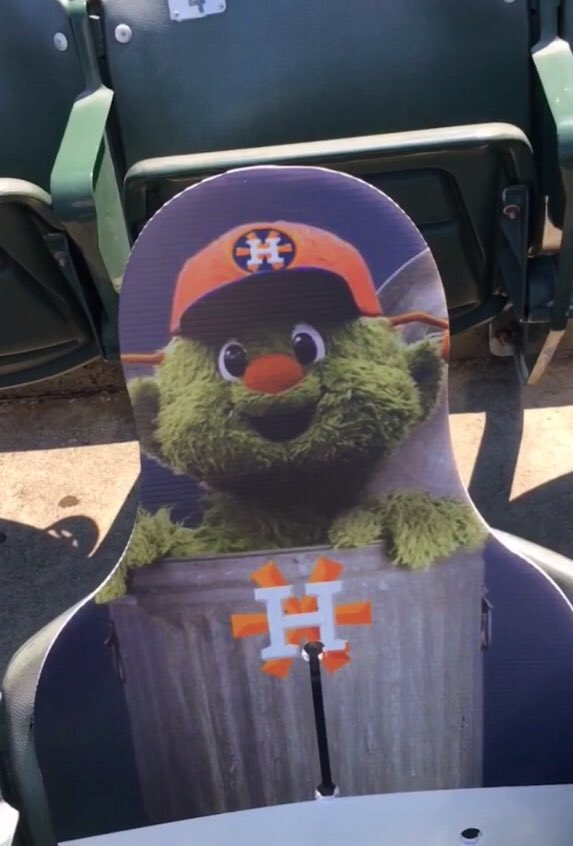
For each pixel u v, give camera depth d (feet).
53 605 7.39
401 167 5.24
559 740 4.37
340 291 3.70
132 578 4.08
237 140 6.16
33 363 6.46
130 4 5.92
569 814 4.54
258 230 3.62
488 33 5.90
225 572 4.07
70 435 8.86
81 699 4.28
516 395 8.64
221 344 3.75
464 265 6.01
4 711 4.35
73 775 4.41
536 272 5.94
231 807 4.54
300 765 4.46
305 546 4.04
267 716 4.36
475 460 8.09
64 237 5.45
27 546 7.88
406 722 4.37
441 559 4.06
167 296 3.69
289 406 3.83
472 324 6.54
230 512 3.98
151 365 3.77
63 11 5.87
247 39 5.96
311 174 3.57
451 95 6.04
